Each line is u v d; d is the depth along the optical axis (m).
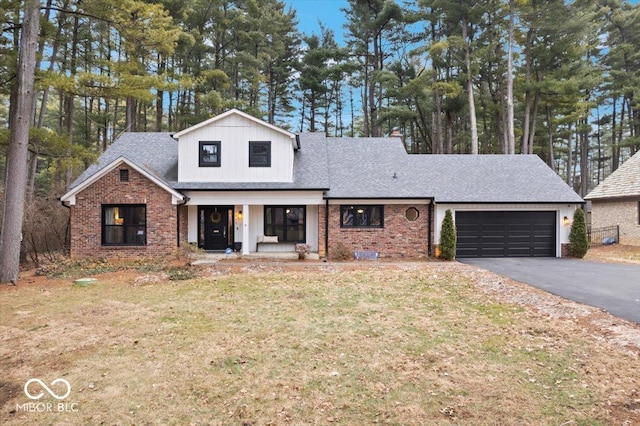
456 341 6.05
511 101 25.19
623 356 5.27
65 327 6.82
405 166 17.83
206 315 7.58
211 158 15.49
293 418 3.92
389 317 7.39
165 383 4.69
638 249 18.75
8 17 11.45
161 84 13.45
